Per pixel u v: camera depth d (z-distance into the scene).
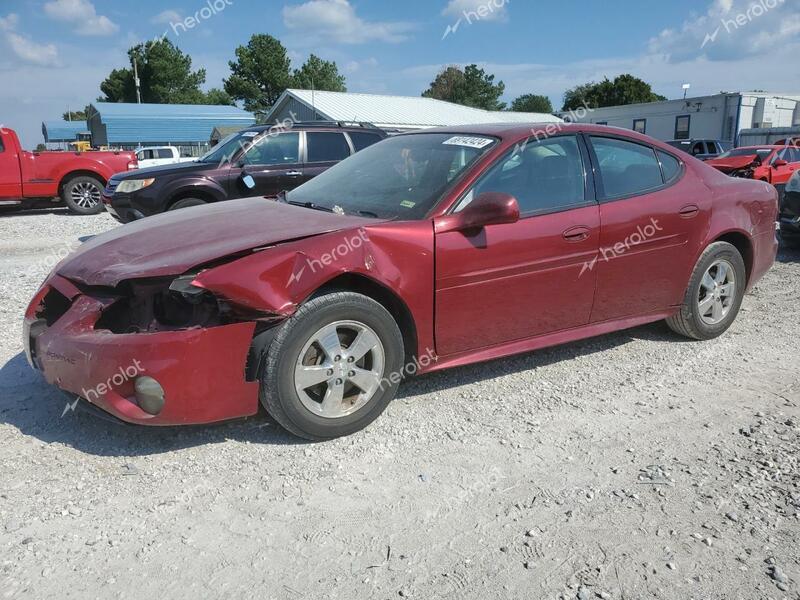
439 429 3.51
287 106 35.72
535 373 4.30
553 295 3.95
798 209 8.27
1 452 3.18
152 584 2.33
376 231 3.36
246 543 2.56
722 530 2.66
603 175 4.19
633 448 3.33
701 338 4.88
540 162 3.97
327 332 3.24
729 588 2.34
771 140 32.19
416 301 3.46
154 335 2.96
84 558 2.46
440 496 2.89
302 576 2.38
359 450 3.28
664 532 2.65
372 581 2.36
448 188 3.67
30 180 13.47
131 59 68.00
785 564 2.46
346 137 9.73
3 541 2.54
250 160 9.19
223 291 2.99
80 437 3.35
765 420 3.64
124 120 37.78
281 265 3.09
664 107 37.41
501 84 72.44
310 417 3.25
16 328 5.16
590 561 2.48
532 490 2.95
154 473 3.03
